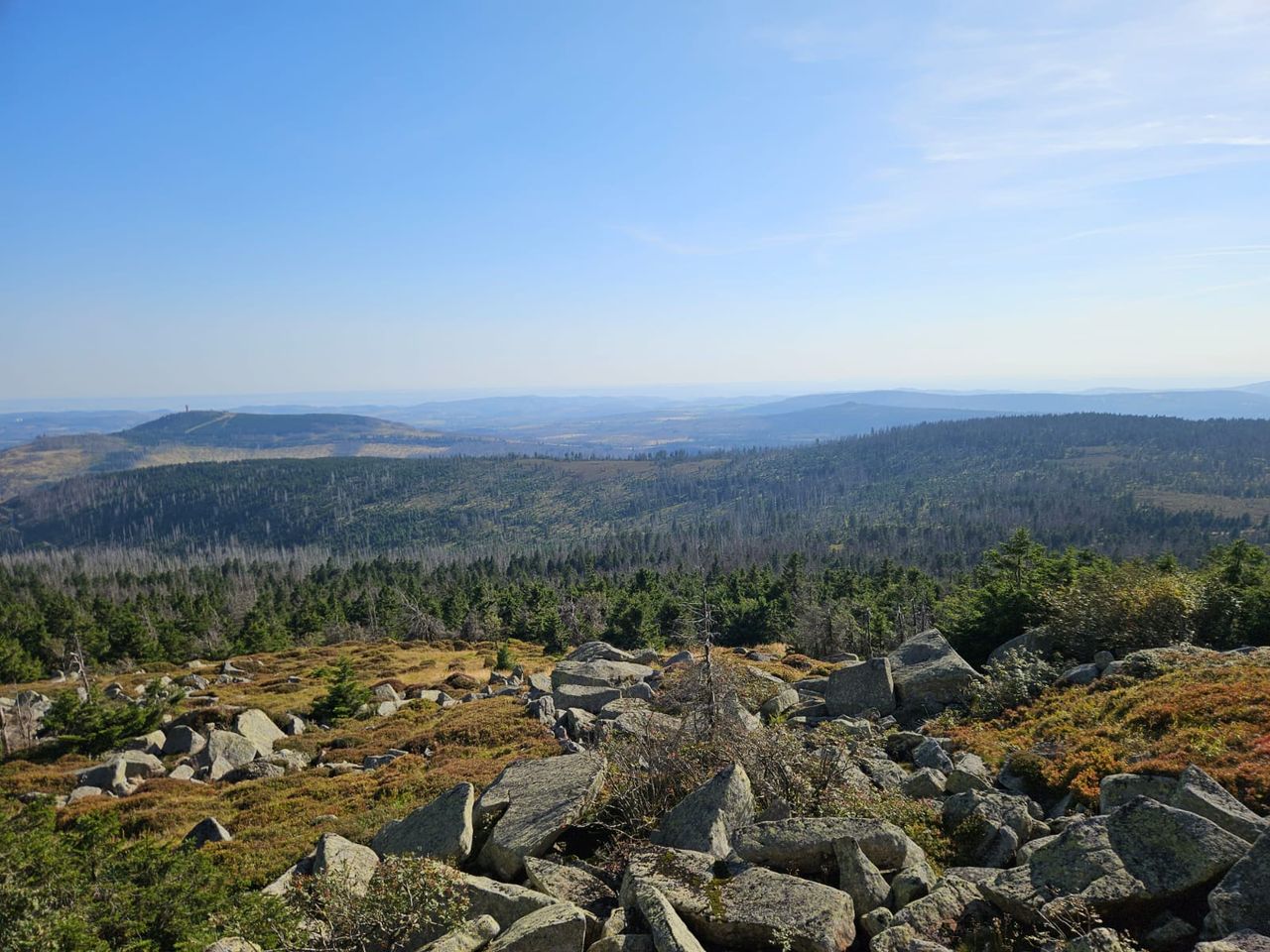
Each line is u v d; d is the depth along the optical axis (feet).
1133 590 84.69
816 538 651.66
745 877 32.14
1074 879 29.35
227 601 381.60
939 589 298.35
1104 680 64.85
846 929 28.89
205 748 104.12
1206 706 48.55
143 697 157.89
